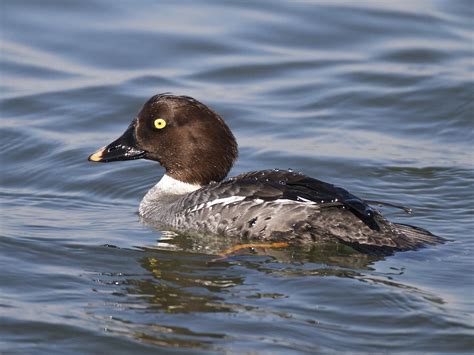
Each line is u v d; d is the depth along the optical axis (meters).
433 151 17.78
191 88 20.62
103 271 12.48
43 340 10.66
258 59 21.91
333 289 11.68
